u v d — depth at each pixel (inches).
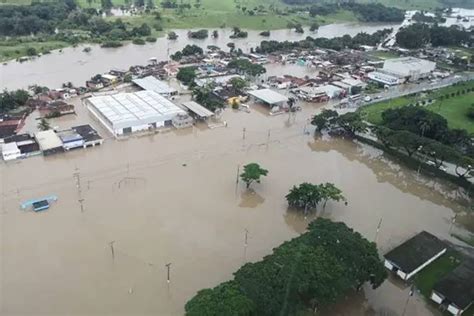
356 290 2625.5
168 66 7450.8
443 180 4163.4
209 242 3024.1
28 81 6560.0
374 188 3986.2
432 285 2753.4
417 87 7130.9
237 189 3750.0
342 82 6948.8
